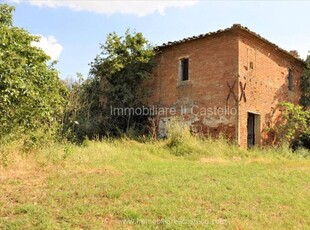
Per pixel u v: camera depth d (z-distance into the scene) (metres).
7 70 7.55
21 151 8.78
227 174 8.93
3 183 6.90
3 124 8.37
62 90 9.97
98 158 10.20
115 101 18.33
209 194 6.84
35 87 8.50
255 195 7.07
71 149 10.16
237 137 14.94
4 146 8.26
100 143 13.87
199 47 16.97
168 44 17.86
